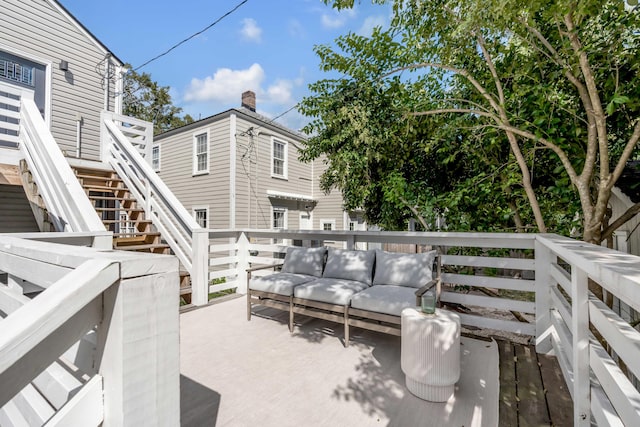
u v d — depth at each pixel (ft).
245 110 31.94
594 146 8.41
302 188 36.14
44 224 12.92
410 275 9.67
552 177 10.68
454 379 5.98
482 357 7.99
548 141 9.13
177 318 2.75
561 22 8.44
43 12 18.62
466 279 10.03
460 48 10.64
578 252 4.49
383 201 14.83
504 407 5.87
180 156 31.45
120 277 2.32
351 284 9.74
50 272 3.00
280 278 10.67
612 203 13.05
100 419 2.42
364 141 12.35
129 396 2.35
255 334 9.64
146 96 57.82
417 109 12.61
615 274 2.89
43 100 18.71
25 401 3.38
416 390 6.25
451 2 8.64
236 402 6.07
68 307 2.02
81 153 20.38
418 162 14.25
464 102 12.60
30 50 18.07
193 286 12.57
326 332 9.87
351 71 12.35
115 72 22.43
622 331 3.37
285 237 14.49
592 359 4.51
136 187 15.80
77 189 10.21
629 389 3.32
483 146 12.12
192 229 12.48
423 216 13.74
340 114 12.34
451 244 10.68
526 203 12.21
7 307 4.22
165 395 2.64
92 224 9.01
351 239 12.91
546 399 6.12
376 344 8.93
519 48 10.47
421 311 6.68
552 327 8.35
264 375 7.12
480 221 12.91
